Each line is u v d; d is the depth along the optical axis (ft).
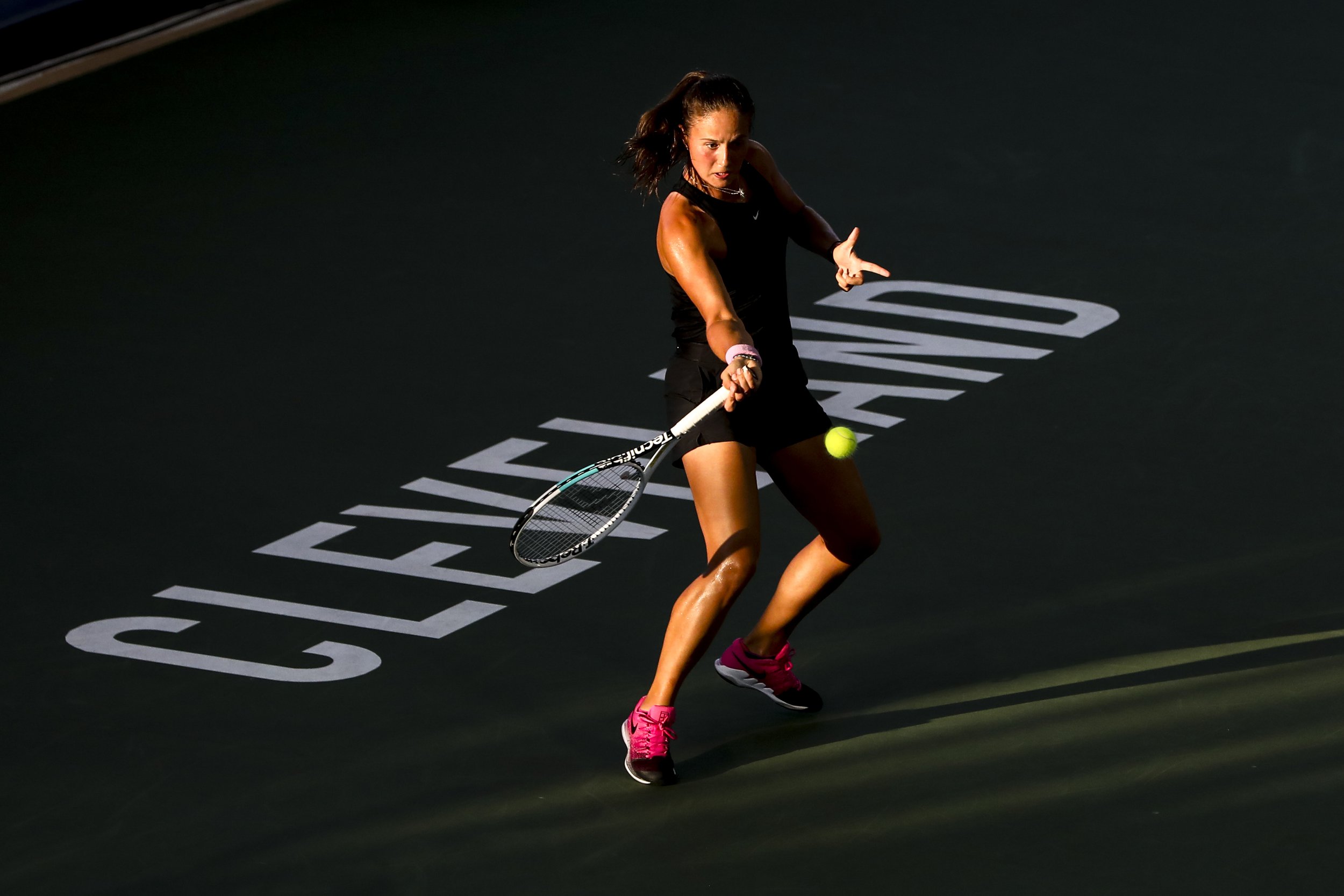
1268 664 82.07
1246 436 106.32
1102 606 88.48
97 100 178.40
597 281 135.13
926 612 88.89
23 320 132.36
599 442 110.32
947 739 77.87
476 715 81.76
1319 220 139.44
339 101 175.52
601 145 162.61
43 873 71.72
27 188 158.51
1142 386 113.70
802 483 76.43
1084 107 165.78
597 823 73.31
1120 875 68.03
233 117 173.06
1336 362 115.55
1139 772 74.49
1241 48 178.50
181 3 199.72
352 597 93.04
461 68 183.01
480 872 70.38
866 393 114.52
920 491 101.40
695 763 77.46
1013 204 146.00
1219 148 155.12
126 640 89.66
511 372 120.57
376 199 152.76
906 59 179.32
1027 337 122.21
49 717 82.94
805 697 80.59
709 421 74.74
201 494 105.50
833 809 73.31
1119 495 99.91
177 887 70.44
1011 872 68.54
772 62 180.24
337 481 106.52
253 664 86.94
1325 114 161.48
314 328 129.18
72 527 101.86
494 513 101.65
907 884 68.18
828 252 77.56
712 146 71.05
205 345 127.03
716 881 69.05
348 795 76.13
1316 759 74.54
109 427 114.83
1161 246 136.46
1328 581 89.61
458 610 91.15
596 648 87.15
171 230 148.36
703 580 74.13
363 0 204.54
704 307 71.26
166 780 77.71
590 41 188.44
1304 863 68.13
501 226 146.20
